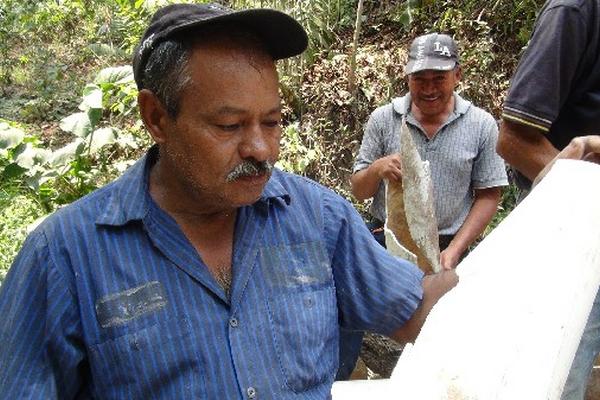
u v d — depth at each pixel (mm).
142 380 1282
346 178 5773
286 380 1345
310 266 1441
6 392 1266
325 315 1434
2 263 4660
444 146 3455
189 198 1348
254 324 1348
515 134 2336
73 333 1296
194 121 1231
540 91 2227
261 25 1225
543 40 2229
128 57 7574
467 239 3477
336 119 6000
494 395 992
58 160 5617
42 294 1294
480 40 5891
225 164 1244
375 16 6668
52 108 7371
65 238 1310
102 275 1299
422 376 1030
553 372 1124
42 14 8586
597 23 2197
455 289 1299
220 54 1208
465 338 1101
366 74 6078
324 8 6641
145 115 1319
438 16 6324
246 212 1410
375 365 3381
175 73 1220
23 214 5414
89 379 1355
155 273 1313
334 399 2160
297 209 1474
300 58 6223
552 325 1198
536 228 1534
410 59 3398
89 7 8523
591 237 1556
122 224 1317
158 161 1414
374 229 3680
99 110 5676
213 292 1326
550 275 1336
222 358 1308
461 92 5719
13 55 8266
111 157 6352
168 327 1293
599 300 2133
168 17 1251
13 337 1283
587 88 2287
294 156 5754
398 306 1512
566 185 1736
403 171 2125
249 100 1218
